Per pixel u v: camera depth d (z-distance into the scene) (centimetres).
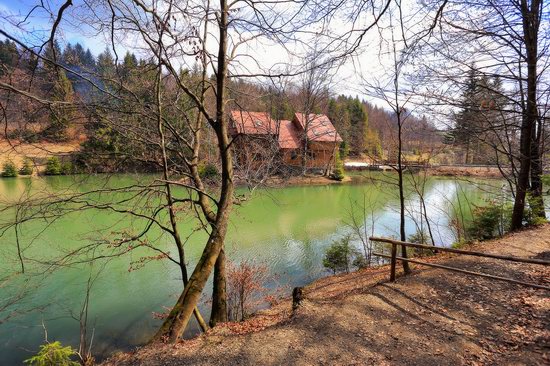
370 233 1434
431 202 1958
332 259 1026
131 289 924
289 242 1334
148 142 690
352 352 446
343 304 598
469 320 495
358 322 527
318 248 1270
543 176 1017
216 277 703
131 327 754
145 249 1198
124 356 501
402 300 586
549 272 632
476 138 1049
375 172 2955
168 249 1209
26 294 777
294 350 462
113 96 573
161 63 556
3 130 496
